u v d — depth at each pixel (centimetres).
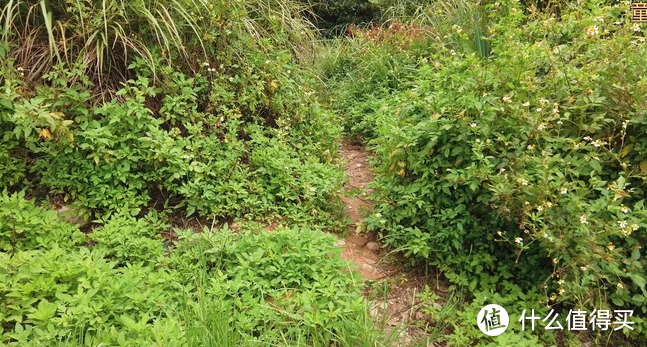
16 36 355
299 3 623
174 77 373
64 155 327
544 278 293
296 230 302
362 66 661
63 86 337
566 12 424
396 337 255
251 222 335
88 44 352
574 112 303
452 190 316
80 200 323
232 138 373
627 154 292
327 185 376
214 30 405
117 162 331
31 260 247
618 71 303
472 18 599
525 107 296
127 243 289
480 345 256
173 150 336
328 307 256
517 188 272
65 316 219
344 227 361
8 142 323
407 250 329
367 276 319
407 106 367
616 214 268
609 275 268
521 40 402
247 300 254
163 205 346
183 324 238
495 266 308
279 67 445
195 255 285
